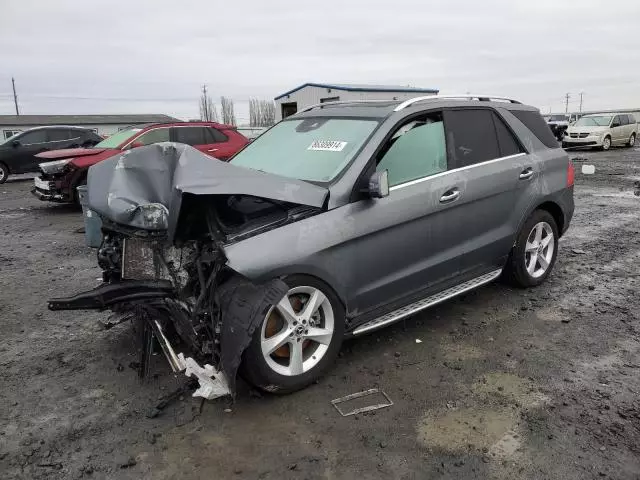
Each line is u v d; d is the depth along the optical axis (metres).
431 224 4.06
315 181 3.72
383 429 3.08
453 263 4.29
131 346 4.21
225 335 3.10
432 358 3.92
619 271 5.89
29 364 3.95
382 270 3.80
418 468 2.75
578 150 25.98
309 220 3.41
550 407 3.26
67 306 3.55
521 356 3.93
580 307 4.84
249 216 3.41
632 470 2.70
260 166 4.25
